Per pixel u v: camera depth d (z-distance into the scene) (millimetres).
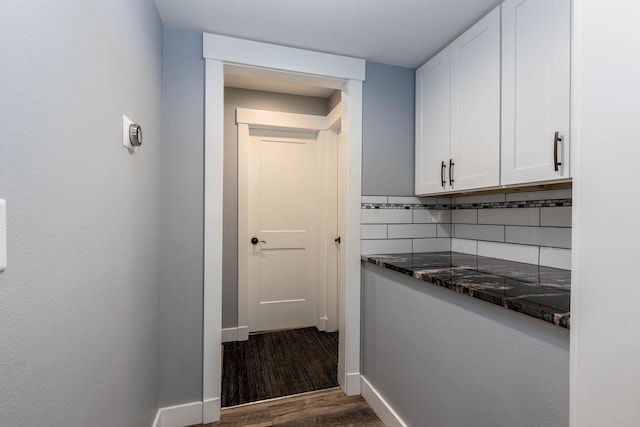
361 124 2008
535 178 1250
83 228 760
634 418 475
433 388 1354
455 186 1721
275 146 2994
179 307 1679
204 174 1719
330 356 2508
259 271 2973
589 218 546
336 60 1936
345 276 2006
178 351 1676
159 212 1598
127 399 1106
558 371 832
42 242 593
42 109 589
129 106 1106
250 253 2941
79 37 732
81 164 749
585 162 552
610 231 513
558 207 1485
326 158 3012
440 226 2186
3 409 492
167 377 1658
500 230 1809
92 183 809
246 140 2797
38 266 582
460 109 1685
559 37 1155
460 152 1683
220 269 1738
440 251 2184
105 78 889
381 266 1732
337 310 3010
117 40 980
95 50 821
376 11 1524
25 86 538
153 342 1501
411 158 2129
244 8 1506
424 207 2152
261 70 1839
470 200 2035
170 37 1672
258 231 2957
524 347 934
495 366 1041
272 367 2326
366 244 2027
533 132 1260
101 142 865
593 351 538
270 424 1703
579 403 561
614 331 505
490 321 1063
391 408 1671
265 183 2975
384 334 1765
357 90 1991
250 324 2953
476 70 1567
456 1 1446
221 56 1725
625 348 490
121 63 1016
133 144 1131
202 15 1562
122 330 1048
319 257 3064
